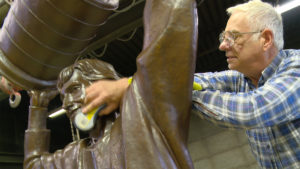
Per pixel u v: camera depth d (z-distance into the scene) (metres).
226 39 0.94
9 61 1.14
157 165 0.70
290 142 0.88
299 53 0.87
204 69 4.47
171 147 0.73
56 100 4.05
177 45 0.74
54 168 0.92
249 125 0.75
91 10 1.07
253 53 0.91
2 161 3.71
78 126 0.87
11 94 1.29
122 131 0.77
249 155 3.98
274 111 0.74
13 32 1.10
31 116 1.10
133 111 0.76
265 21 0.90
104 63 0.99
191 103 0.77
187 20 0.75
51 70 1.17
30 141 1.05
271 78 0.83
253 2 0.94
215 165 4.18
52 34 1.08
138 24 2.58
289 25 3.87
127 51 3.45
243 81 1.07
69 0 1.01
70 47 1.17
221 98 0.77
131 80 0.85
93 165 0.85
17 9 1.08
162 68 0.74
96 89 0.87
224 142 4.20
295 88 0.76
